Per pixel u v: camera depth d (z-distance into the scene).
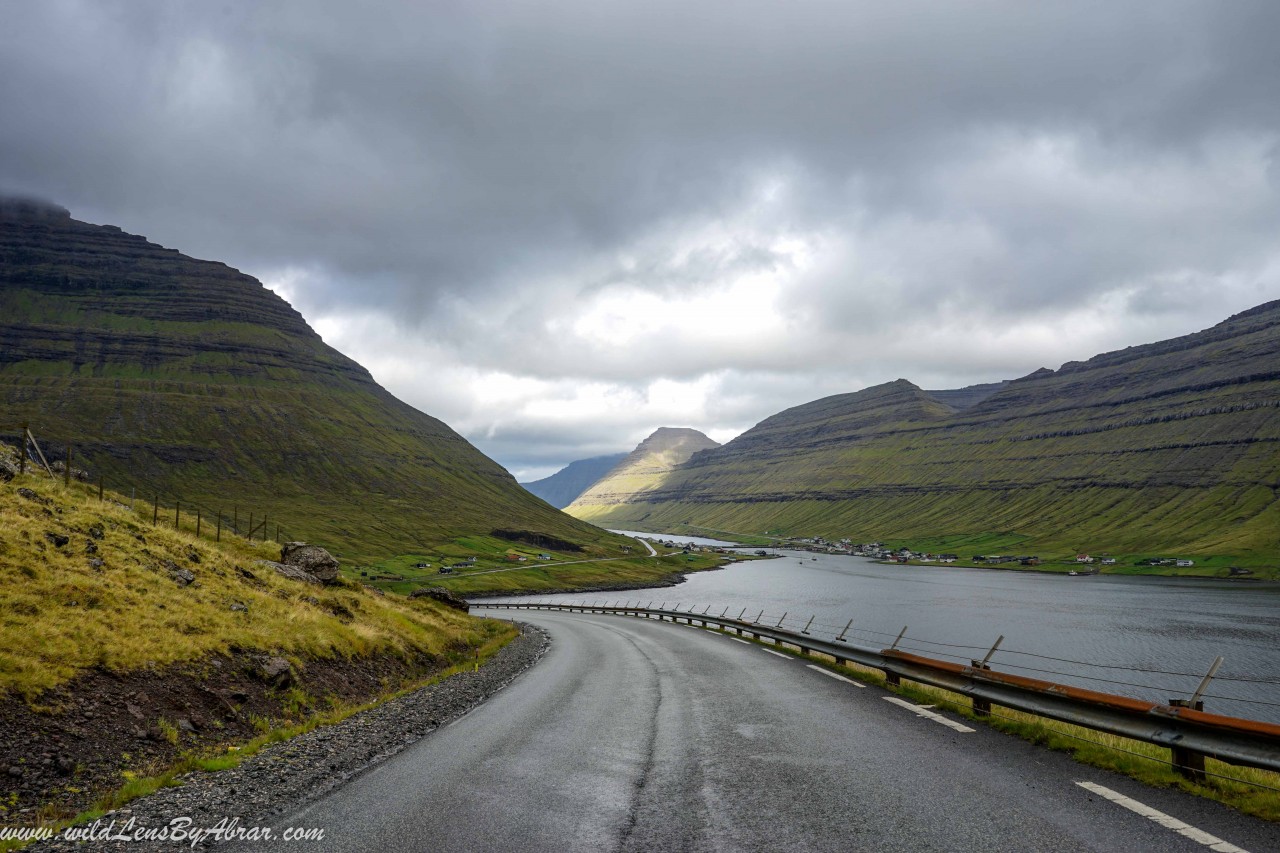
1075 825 7.34
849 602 127.94
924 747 11.07
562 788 9.36
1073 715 11.05
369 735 14.68
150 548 25.39
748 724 13.45
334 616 30.53
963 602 128.88
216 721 15.83
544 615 79.31
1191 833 7.05
